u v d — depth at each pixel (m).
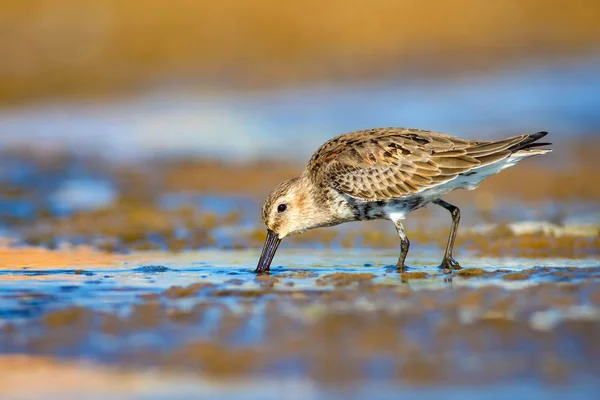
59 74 33.94
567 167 21.22
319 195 12.35
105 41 36.22
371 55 34.84
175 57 35.34
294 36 36.41
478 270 11.26
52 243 14.63
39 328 8.59
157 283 10.88
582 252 13.06
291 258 13.11
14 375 7.36
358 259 12.95
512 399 6.66
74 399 6.85
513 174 20.78
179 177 21.62
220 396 6.85
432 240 14.62
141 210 18.02
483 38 35.56
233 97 31.17
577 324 8.30
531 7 37.09
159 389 7.02
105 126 28.11
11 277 11.39
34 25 36.88
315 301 9.48
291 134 25.92
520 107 27.23
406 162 11.88
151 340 8.12
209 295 9.90
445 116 26.75
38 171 22.38
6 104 31.66
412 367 7.30
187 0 37.97
